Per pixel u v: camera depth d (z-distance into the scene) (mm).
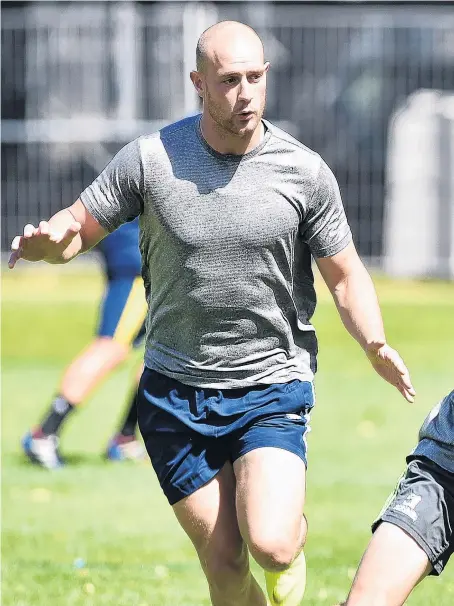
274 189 15836
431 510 14688
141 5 72062
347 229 16516
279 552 15195
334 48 74375
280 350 16391
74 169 73562
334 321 59000
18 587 21109
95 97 73125
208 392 16312
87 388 31906
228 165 15812
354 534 25094
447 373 47750
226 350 16234
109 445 33250
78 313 60062
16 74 73250
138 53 72250
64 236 15648
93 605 20031
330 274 16641
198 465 16266
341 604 14820
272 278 16016
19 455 33344
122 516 27016
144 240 16391
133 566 22766
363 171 74188
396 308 62438
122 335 31984
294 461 15852
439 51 74188
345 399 42656
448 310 62219
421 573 14531
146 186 15977
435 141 72250
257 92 15531
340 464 32250
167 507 28000
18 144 73438
